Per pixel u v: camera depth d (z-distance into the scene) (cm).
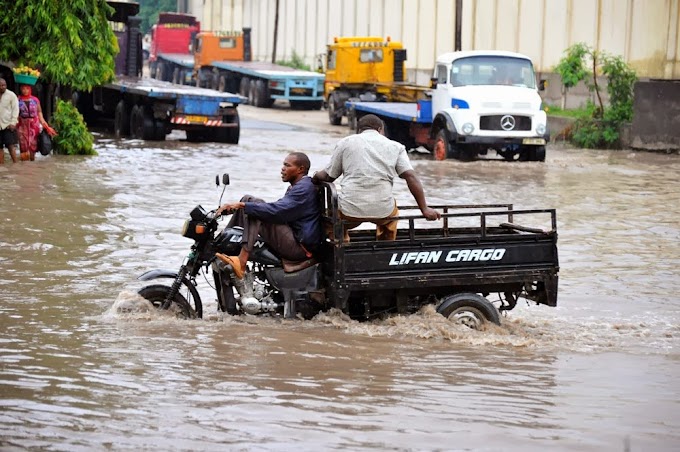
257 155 6134
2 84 5091
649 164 6316
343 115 9250
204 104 6744
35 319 2158
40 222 3412
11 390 1620
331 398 1633
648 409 1627
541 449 1410
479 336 2117
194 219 2158
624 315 2402
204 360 1853
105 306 2302
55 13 5606
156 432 1434
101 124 8262
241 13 17025
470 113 6231
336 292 2112
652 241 3425
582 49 7919
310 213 2170
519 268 2195
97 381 1688
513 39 9831
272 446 1386
